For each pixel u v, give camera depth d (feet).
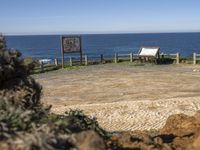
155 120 46.03
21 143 14.62
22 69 23.49
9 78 22.54
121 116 48.67
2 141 15.03
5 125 15.78
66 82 83.56
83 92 70.64
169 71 97.25
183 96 63.36
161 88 72.43
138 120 46.34
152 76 88.58
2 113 16.92
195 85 75.00
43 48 456.45
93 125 23.77
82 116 24.22
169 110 51.03
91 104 57.31
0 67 21.80
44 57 275.59
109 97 64.85
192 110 50.75
